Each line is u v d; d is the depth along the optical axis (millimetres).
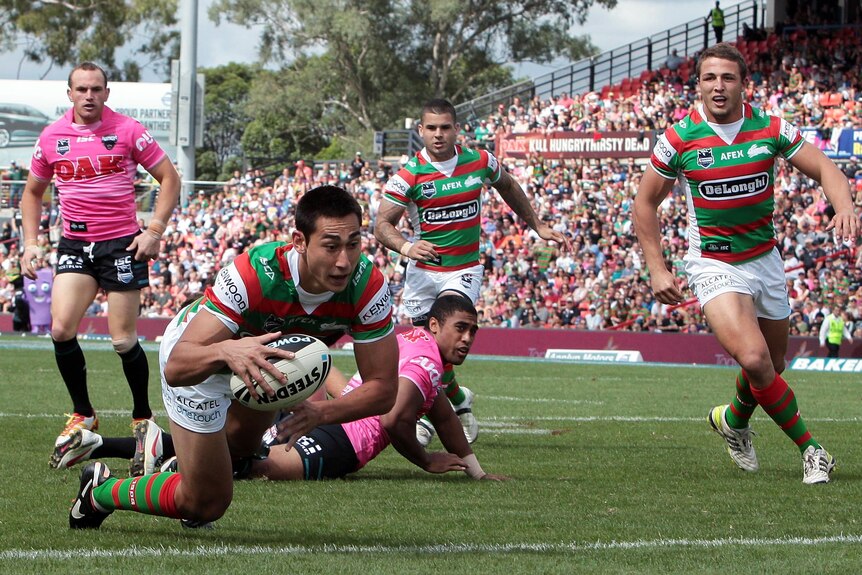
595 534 11266
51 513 12016
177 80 86125
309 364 9062
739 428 16109
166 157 17875
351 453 14969
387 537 11008
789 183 59281
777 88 72000
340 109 144000
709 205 15273
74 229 17516
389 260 64250
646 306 54062
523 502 13234
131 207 17734
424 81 133125
